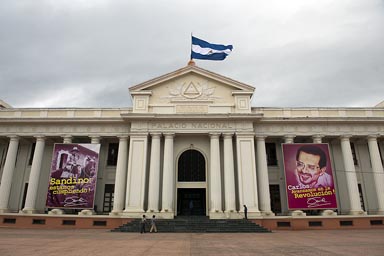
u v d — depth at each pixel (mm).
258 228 22891
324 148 27547
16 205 29984
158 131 28203
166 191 26516
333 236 18938
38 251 11609
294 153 27516
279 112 30047
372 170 29562
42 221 26234
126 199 26203
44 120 29391
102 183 30453
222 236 19000
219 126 28438
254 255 10789
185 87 29844
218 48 30250
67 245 13672
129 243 14672
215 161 27406
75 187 27094
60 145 28109
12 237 17469
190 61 30891
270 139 30875
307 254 10977
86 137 30141
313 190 26578
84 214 26609
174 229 22719
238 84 29672
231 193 26406
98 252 11477
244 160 27375
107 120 29266
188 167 29406
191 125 28500
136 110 28984
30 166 31312
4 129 29766
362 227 26000
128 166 27219
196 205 28734
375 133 29203
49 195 26938
